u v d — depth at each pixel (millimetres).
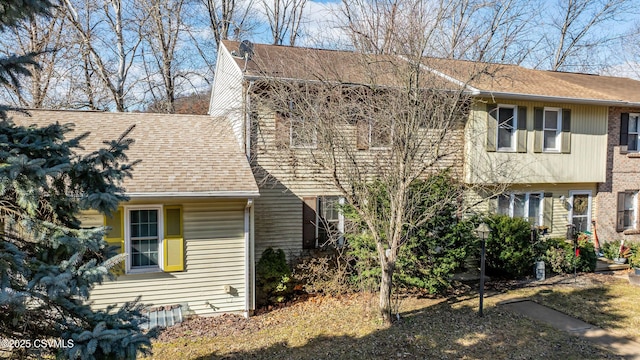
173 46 20609
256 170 11102
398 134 8422
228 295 9484
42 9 3750
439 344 7523
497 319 8789
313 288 10625
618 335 7938
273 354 7289
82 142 9836
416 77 8242
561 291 10938
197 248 9266
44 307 3762
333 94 9039
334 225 11648
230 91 12453
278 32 22953
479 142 12414
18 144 3750
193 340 7988
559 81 15125
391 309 8781
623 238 15336
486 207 12891
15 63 3672
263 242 11320
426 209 8914
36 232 3820
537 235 12914
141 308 4266
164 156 9961
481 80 12945
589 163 14000
